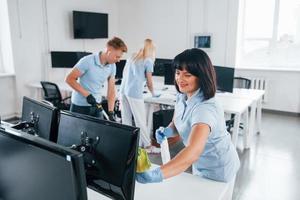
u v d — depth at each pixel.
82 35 5.82
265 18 5.71
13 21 4.88
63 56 5.24
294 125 4.90
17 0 4.87
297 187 2.89
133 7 6.64
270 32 5.73
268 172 3.21
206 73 1.27
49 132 1.29
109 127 1.04
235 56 5.76
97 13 6.02
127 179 1.00
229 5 5.59
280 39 5.69
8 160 0.94
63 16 5.62
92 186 1.13
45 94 4.41
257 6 5.73
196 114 1.28
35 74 5.33
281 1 5.54
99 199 1.30
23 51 5.09
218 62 5.92
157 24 6.42
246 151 3.78
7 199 1.00
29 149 0.85
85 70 2.65
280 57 5.77
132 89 3.51
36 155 0.83
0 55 5.15
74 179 0.74
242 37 5.96
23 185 0.92
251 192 2.80
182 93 1.42
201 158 1.48
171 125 1.63
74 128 1.15
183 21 6.11
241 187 2.89
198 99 1.33
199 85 1.30
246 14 5.84
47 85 4.31
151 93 3.76
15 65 5.02
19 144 0.88
